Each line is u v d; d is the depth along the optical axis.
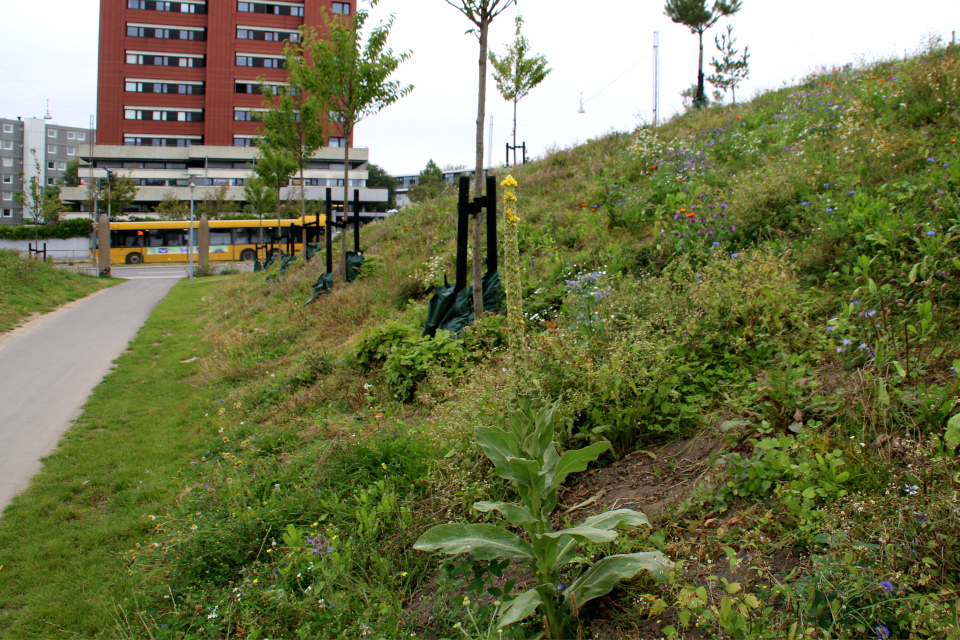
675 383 3.94
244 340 10.87
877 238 4.71
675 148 11.09
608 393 3.86
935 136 7.08
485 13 6.44
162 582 3.95
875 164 6.59
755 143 9.87
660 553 2.44
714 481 3.10
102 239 31.11
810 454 2.82
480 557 2.50
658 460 3.59
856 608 2.05
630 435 3.81
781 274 4.57
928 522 2.18
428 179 80.12
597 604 2.64
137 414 7.89
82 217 62.00
